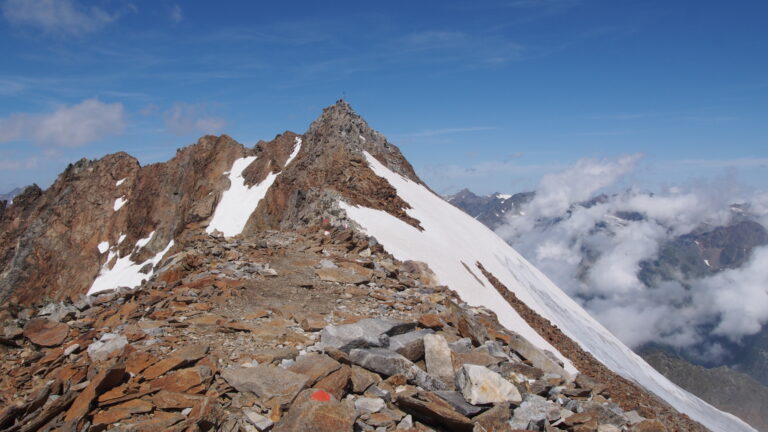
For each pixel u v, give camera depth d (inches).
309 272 782.5
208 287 644.7
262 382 355.9
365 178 2219.5
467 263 1857.8
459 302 804.6
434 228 2084.2
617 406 456.1
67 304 566.6
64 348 428.5
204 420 304.8
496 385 393.4
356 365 422.3
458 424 350.0
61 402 317.7
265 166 4116.6
